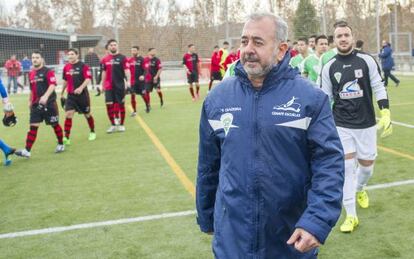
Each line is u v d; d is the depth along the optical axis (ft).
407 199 17.11
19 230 15.58
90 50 76.07
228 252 7.44
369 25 111.04
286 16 107.24
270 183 7.16
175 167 23.12
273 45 7.13
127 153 26.96
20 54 91.04
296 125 7.12
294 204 7.31
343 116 14.80
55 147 29.81
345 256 12.82
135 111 42.45
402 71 90.22
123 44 91.76
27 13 135.44
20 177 22.63
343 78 14.67
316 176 7.13
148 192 19.20
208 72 87.20
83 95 30.25
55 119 27.30
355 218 14.62
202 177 8.30
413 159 22.91
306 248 6.81
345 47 14.57
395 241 13.64
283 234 7.33
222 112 7.52
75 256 13.42
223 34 91.15
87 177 22.07
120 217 16.38
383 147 25.89
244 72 7.36
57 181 21.59
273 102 7.22
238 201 7.32
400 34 93.45
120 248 13.80
